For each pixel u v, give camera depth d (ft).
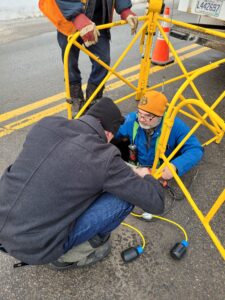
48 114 10.82
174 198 7.66
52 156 4.31
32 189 4.32
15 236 4.48
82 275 5.98
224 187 8.11
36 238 4.44
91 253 5.93
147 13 9.04
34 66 14.52
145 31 9.56
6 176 4.65
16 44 17.24
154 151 7.61
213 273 6.09
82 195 4.41
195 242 6.67
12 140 9.50
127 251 6.23
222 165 8.84
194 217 7.25
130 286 5.82
